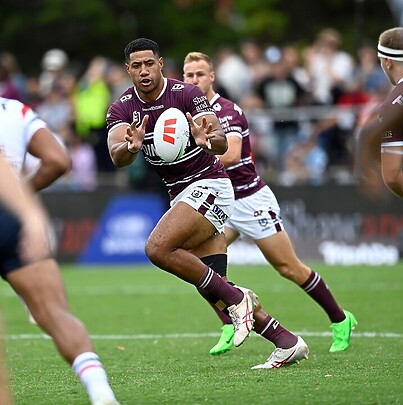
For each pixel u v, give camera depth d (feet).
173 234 84.74
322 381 76.54
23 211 56.80
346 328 97.14
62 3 295.07
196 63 101.76
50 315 60.75
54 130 208.54
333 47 206.18
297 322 122.11
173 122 84.69
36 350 102.68
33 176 66.08
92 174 204.33
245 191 101.09
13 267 60.44
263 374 81.66
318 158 192.85
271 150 194.18
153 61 85.56
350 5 303.07
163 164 86.89
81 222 200.23
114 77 208.74
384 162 87.45
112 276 182.39
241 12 293.84
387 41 93.25
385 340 103.65
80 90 217.36
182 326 121.90
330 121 192.75
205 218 85.92
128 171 199.31
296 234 192.65
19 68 299.38
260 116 194.39
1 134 65.77
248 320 83.51
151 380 80.02
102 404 59.72
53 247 200.13
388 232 189.88
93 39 298.35
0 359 57.72
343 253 191.11
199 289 85.51
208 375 82.17
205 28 293.23
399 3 230.48
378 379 76.84
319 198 191.72
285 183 192.75
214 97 101.30
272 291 154.71
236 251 196.85
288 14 301.84
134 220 199.62
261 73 206.18
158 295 155.33
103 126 203.62
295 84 199.52
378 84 197.06
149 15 296.30
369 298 142.92
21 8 302.45
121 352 99.76
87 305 143.95
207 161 86.89
